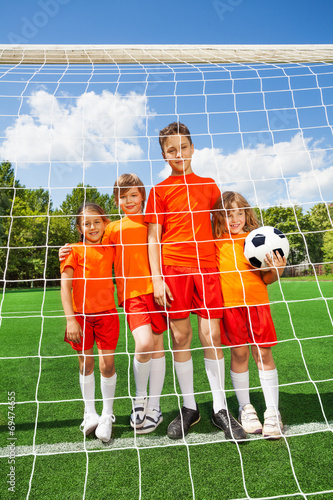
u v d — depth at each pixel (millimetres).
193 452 1452
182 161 1911
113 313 1739
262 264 1719
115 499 1171
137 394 1696
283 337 3531
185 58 2363
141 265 1830
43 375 2525
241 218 1903
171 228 1841
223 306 1744
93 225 1886
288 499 1139
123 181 1947
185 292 1736
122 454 1462
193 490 1148
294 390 2086
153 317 1766
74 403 2025
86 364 1767
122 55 2316
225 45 2389
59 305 7324
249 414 1653
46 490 1231
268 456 1398
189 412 1690
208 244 1829
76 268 1829
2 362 2877
